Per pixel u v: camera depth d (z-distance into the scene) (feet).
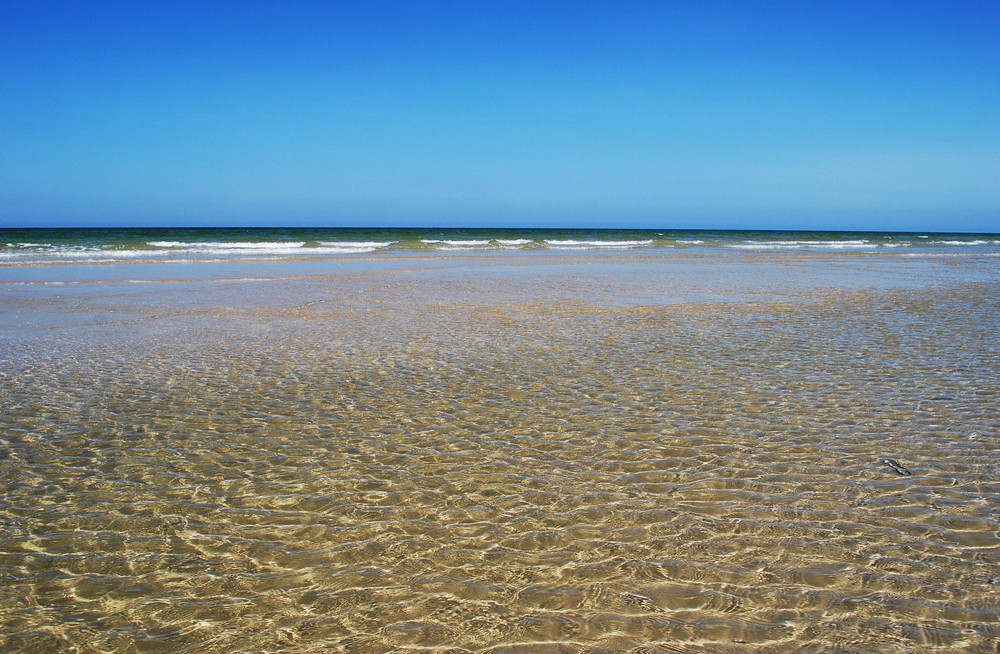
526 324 48.49
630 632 11.99
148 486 18.76
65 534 15.83
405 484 18.94
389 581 13.76
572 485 18.79
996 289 71.97
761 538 15.47
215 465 20.42
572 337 43.14
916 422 24.38
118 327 46.57
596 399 27.99
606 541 15.42
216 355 37.27
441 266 102.17
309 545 15.33
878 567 14.11
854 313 53.62
